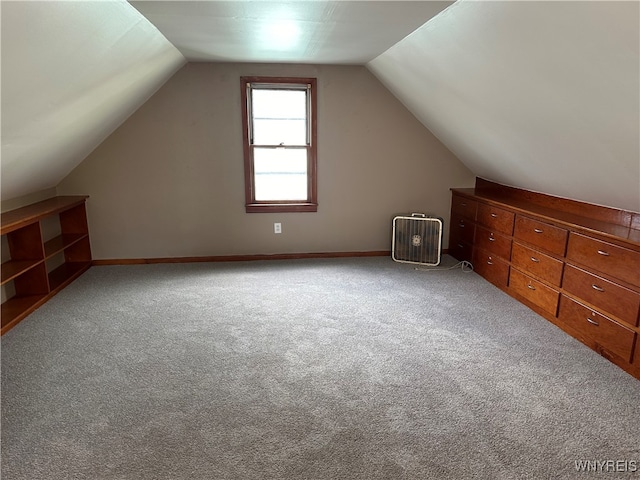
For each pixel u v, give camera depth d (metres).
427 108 4.04
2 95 2.06
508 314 3.33
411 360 2.66
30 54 1.92
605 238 2.63
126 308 3.43
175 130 4.33
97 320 3.21
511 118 2.91
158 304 3.51
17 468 1.81
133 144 4.30
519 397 2.29
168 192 4.46
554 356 2.71
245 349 2.79
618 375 2.49
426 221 4.45
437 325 3.14
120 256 4.56
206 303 3.53
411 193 4.80
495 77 2.61
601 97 2.04
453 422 2.10
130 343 2.86
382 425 2.08
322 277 4.16
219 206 4.56
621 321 2.54
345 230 4.80
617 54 1.74
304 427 2.06
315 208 4.68
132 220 4.48
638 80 1.78
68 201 3.98
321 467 1.82
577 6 1.67
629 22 1.56
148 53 3.07
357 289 3.85
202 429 2.05
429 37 2.80
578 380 2.44
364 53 3.72
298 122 4.52
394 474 1.78
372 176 4.69
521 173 3.63
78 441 1.96
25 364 2.60
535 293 3.36
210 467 1.82
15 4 1.55
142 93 3.87
